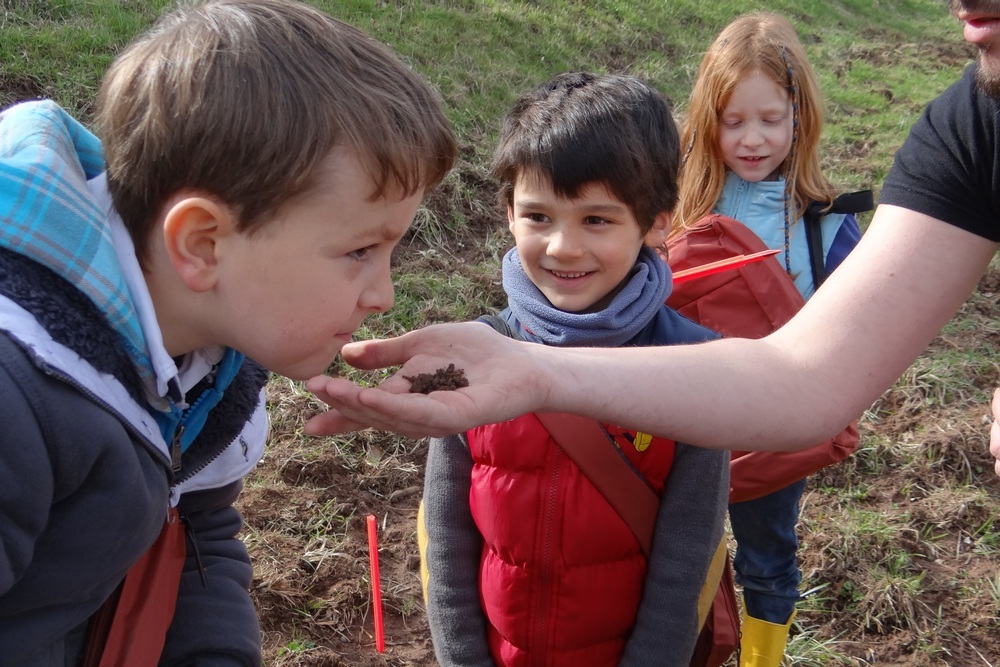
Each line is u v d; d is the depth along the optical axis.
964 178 1.67
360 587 2.87
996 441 1.85
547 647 1.86
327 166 1.19
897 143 7.59
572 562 1.81
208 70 1.18
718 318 2.45
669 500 1.82
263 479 3.18
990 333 4.86
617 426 1.69
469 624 1.92
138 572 1.43
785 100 2.60
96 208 1.21
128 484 1.20
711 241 2.50
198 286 1.23
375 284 1.32
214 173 1.17
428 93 1.35
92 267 1.17
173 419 1.34
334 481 3.26
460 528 1.93
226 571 1.66
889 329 1.69
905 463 3.75
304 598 2.79
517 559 1.83
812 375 1.67
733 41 2.64
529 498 1.80
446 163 1.35
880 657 2.89
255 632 1.63
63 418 1.11
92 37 4.64
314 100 1.19
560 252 1.86
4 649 1.22
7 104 4.12
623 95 1.91
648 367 1.62
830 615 3.04
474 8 6.83
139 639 1.40
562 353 1.60
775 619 2.50
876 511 3.50
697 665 2.04
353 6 6.03
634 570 1.86
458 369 1.50
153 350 1.22
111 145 1.24
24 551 1.10
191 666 1.53
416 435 1.40
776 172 2.71
